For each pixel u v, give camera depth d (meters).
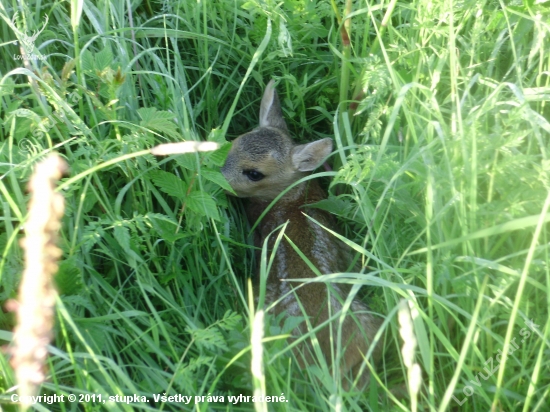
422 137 0.73
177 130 0.81
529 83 0.81
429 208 0.63
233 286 0.82
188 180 0.77
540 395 0.65
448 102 0.85
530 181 0.68
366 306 0.79
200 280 0.79
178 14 0.92
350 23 0.84
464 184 0.68
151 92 0.86
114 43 0.84
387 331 0.72
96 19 0.84
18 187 0.61
